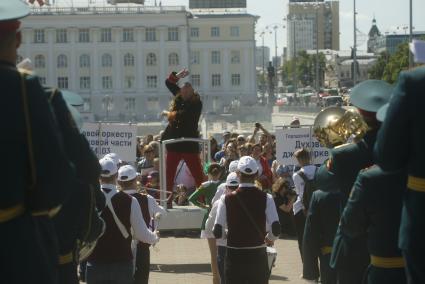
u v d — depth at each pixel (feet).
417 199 21.22
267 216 37.47
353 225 27.27
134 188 43.27
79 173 21.86
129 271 36.52
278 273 56.95
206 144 83.10
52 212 20.49
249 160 37.40
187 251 68.54
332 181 35.88
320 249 36.81
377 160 21.86
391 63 409.49
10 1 19.25
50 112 18.76
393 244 26.35
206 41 557.74
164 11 537.24
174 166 79.25
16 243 18.66
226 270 37.60
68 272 28.37
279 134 70.28
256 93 559.79
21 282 18.72
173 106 80.12
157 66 538.88
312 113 271.69
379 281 26.61
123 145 70.64
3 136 18.24
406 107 21.01
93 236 29.04
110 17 534.78
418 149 21.07
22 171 18.45
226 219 37.40
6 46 19.04
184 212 72.59
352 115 31.35
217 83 559.79
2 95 18.28
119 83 537.24
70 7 538.47
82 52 536.01
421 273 21.22
